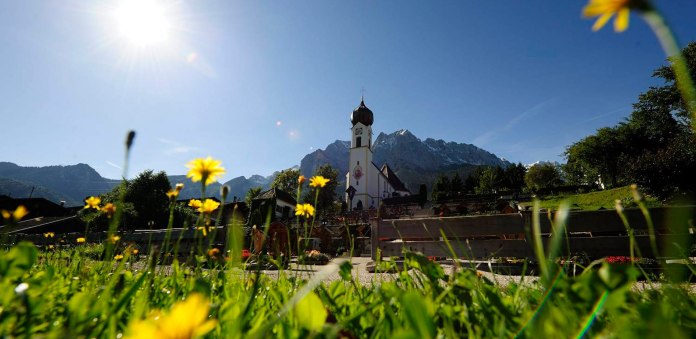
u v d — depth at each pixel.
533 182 66.12
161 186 39.75
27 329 0.81
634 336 0.51
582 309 0.69
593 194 36.84
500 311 0.82
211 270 1.62
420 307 0.54
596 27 0.55
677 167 22.38
